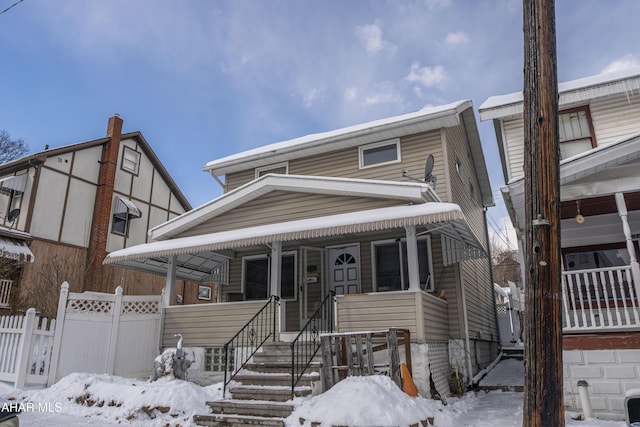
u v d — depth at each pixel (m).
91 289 19.11
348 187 10.30
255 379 8.11
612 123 11.45
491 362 14.53
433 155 12.53
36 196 18.30
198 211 11.88
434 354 9.41
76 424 7.07
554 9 5.25
